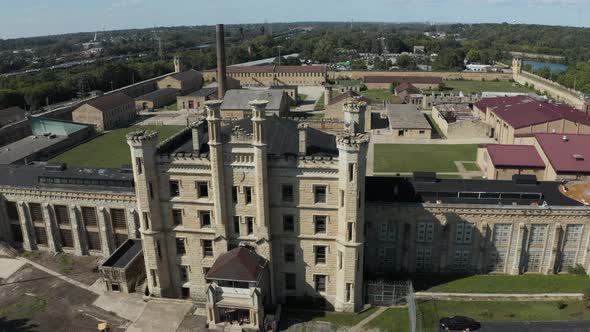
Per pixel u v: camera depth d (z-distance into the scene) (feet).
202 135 230.07
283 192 202.80
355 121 213.25
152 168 205.36
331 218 202.18
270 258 209.97
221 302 193.16
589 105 535.19
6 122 620.90
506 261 238.68
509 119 470.39
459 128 523.29
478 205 230.89
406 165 424.05
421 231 236.63
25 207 269.23
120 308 216.95
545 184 250.57
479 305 210.79
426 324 197.36
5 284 240.12
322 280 216.74
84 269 255.09
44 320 208.85
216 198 202.18
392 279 236.84
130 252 248.73
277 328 200.64
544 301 212.64
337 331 197.26
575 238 231.91
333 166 193.16
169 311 212.43
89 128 564.71
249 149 194.08
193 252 218.59
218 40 538.47
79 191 259.80
